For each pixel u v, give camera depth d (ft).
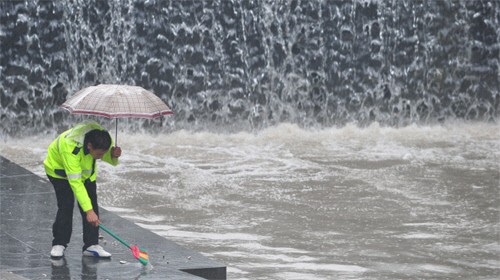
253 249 90.48
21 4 145.28
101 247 73.51
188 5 154.51
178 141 145.28
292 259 87.51
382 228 99.76
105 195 109.60
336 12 161.68
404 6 165.58
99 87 68.08
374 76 164.55
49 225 82.48
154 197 109.81
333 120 162.50
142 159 130.31
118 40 152.25
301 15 160.15
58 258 71.87
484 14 170.19
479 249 93.04
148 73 153.99
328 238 95.35
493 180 123.44
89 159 68.85
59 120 148.77
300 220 102.06
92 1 150.10
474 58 170.40
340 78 162.71
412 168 129.59
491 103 171.63
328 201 110.63
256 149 140.97
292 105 160.45
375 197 112.98
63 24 148.25
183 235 94.63
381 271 84.69
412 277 83.25
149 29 153.28
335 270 84.48
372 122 163.84
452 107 169.89
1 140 143.02
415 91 167.12
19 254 72.79
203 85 156.04
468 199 113.29
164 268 71.20
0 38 144.25
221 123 156.76
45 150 135.23
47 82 147.64
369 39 163.94
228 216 103.04
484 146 148.66
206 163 129.39
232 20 156.87
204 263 74.02
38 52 146.72
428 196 114.21
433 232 98.78
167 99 154.51
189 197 110.52
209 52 156.15
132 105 67.15
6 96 144.56
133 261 72.69
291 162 131.54
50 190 96.02
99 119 148.36
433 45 167.73
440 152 142.10
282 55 159.63
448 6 168.04
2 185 97.25
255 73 158.51
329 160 133.59
